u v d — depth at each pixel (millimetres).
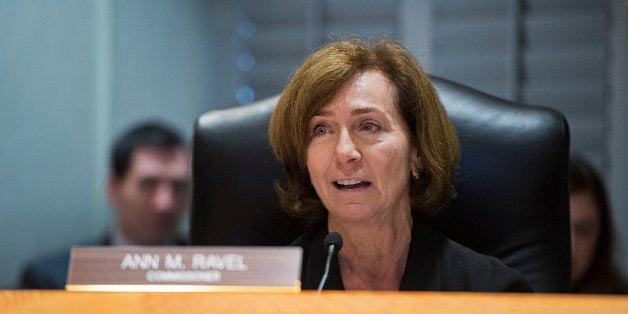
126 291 1802
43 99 5754
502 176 2516
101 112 6223
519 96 7250
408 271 2320
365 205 2203
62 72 5926
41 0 5738
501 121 2562
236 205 2615
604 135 7031
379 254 2344
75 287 1863
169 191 4809
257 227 2605
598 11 7078
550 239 2494
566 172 2531
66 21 5969
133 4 6680
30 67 5645
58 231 5855
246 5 7895
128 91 6605
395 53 2305
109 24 6316
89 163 6145
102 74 6238
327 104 2223
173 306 1570
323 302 1559
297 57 7805
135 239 4875
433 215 2439
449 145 2346
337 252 2332
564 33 7156
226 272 1826
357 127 2219
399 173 2229
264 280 1801
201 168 2648
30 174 5641
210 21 7852
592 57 7078
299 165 2371
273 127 2381
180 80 7355
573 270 3781
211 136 2656
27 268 4641
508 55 7266
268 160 2617
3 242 5410
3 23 5410
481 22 7344
